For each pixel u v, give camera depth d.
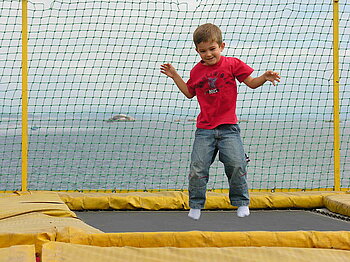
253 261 2.50
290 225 4.16
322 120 6.26
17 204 4.02
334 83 5.61
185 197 5.22
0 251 2.47
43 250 2.46
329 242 2.78
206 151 3.61
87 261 2.42
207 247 2.72
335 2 5.55
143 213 4.97
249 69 3.62
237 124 3.67
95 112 6.24
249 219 4.54
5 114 5.90
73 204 5.06
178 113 6.29
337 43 5.58
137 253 2.55
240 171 3.60
